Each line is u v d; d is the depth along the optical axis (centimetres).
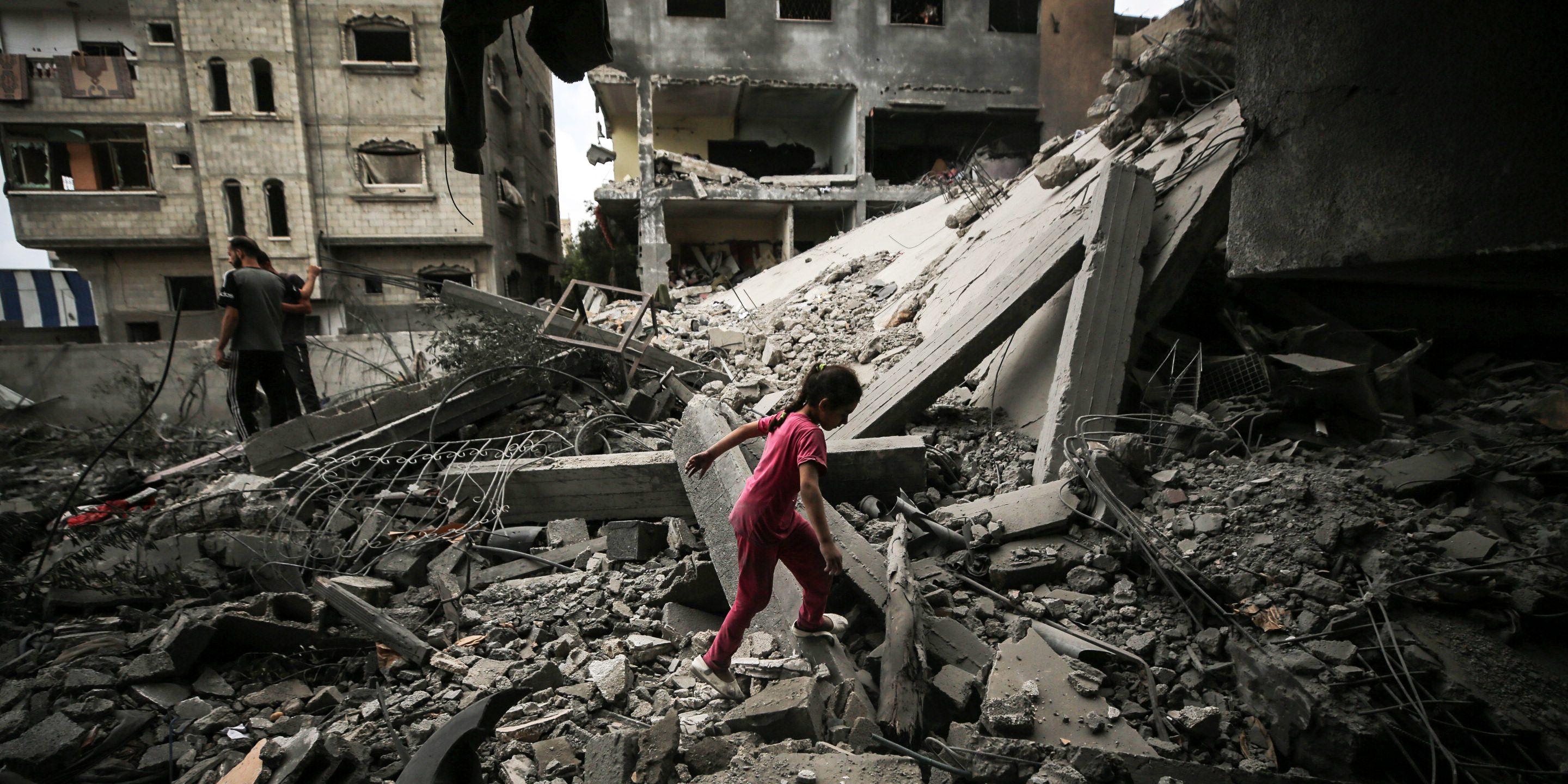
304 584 354
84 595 340
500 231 2080
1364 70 250
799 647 281
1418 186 234
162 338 2002
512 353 590
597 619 327
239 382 574
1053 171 859
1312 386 456
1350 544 322
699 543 398
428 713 262
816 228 2217
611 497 431
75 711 247
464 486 430
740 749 222
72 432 708
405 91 1867
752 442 398
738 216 2120
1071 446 427
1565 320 468
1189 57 738
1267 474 385
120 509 454
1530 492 340
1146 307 527
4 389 810
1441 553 304
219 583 358
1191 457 431
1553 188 195
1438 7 221
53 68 1819
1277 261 299
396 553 382
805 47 1912
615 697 265
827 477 435
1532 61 197
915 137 2127
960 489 460
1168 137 690
